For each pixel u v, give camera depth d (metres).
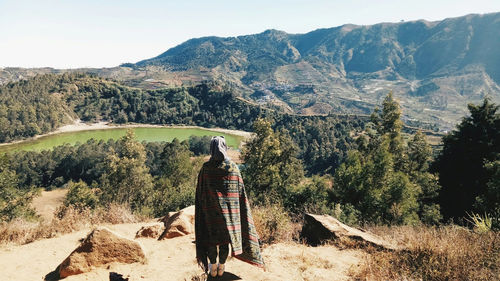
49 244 5.23
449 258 4.14
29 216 32.25
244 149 37.62
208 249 3.48
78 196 52.72
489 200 15.77
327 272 4.12
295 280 3.74
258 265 3.42
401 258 4.54
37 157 120.69
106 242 4.19
